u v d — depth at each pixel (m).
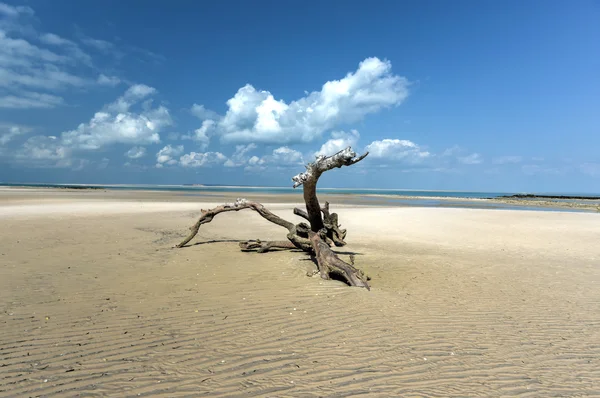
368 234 17.17
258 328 5.73
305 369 4.44
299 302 7.09
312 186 11.56
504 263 11.21
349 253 12.46
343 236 14.22
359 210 29.95
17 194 44.94
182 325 5.78
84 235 14.33
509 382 4.27
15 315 5.98
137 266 9.88
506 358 4.89
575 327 6.11
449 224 20.83
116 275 8.85
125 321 5.88
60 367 4.34
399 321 6.18
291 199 51.59
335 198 63.47
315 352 4.92
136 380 4.09
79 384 3.97
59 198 38.72
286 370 4.41
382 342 5.29
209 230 17.41
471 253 12.80
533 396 3.99
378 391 4.00
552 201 62.91
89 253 11.21
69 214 21.20
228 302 7.02
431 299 7.52
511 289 8.39
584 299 7.70
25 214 20.48
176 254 11.68
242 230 17.77
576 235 17.08
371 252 12.72
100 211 23.75
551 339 5.59
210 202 37.47
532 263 11.27
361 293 7.71
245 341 5.23
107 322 5.81
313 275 9.26
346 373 4.37
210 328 5.68
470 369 4.55
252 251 12.37
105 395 3.78
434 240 15.59
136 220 19.64
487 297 7.75
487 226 20.05
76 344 4.98
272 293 7.68
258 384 4.08
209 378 4.18
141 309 6.49
